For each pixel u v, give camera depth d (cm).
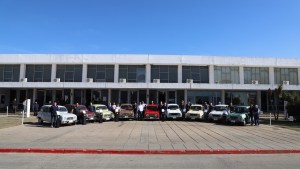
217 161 1061
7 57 3988
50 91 4066
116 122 2803
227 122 2702
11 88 4047
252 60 4003
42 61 3972
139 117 3078
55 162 1024
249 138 1702
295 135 1872
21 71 4028
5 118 2927
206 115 3042
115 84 3831
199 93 4019
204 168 939
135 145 1391
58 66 4072
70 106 2708
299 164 1012
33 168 920
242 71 4062
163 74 4050
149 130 2095
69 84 3834
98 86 3828
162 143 1468
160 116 3056
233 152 1251
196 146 1375
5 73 4094
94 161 1048
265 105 4069
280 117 3531
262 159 1111
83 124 2541
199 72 4069
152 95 4006
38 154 1206
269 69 4109
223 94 4016
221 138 1691
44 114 2467
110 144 1417
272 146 1395
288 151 1279
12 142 1469
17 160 1061
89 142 1485
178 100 4016
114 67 4034
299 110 2908
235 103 4041
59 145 1373
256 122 2572
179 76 4006
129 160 1072
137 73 4047
